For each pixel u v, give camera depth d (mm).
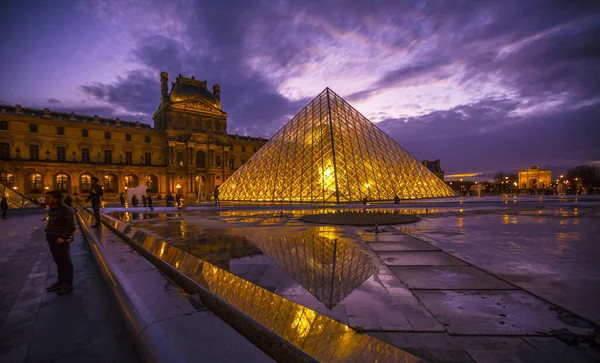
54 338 3836
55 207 5852
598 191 101688
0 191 41375
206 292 3996
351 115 53219
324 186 42781
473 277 7051
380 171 47781
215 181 94875
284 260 8891
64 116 79250
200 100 93438
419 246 10914
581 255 9344
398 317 4875
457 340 4168
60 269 5758
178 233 15109
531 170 167250
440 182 60031
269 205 40094
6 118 68250
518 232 14453
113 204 59375
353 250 10297
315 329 2854
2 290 5918
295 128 54281
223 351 2490
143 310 3455
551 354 3816
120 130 83125
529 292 6027
